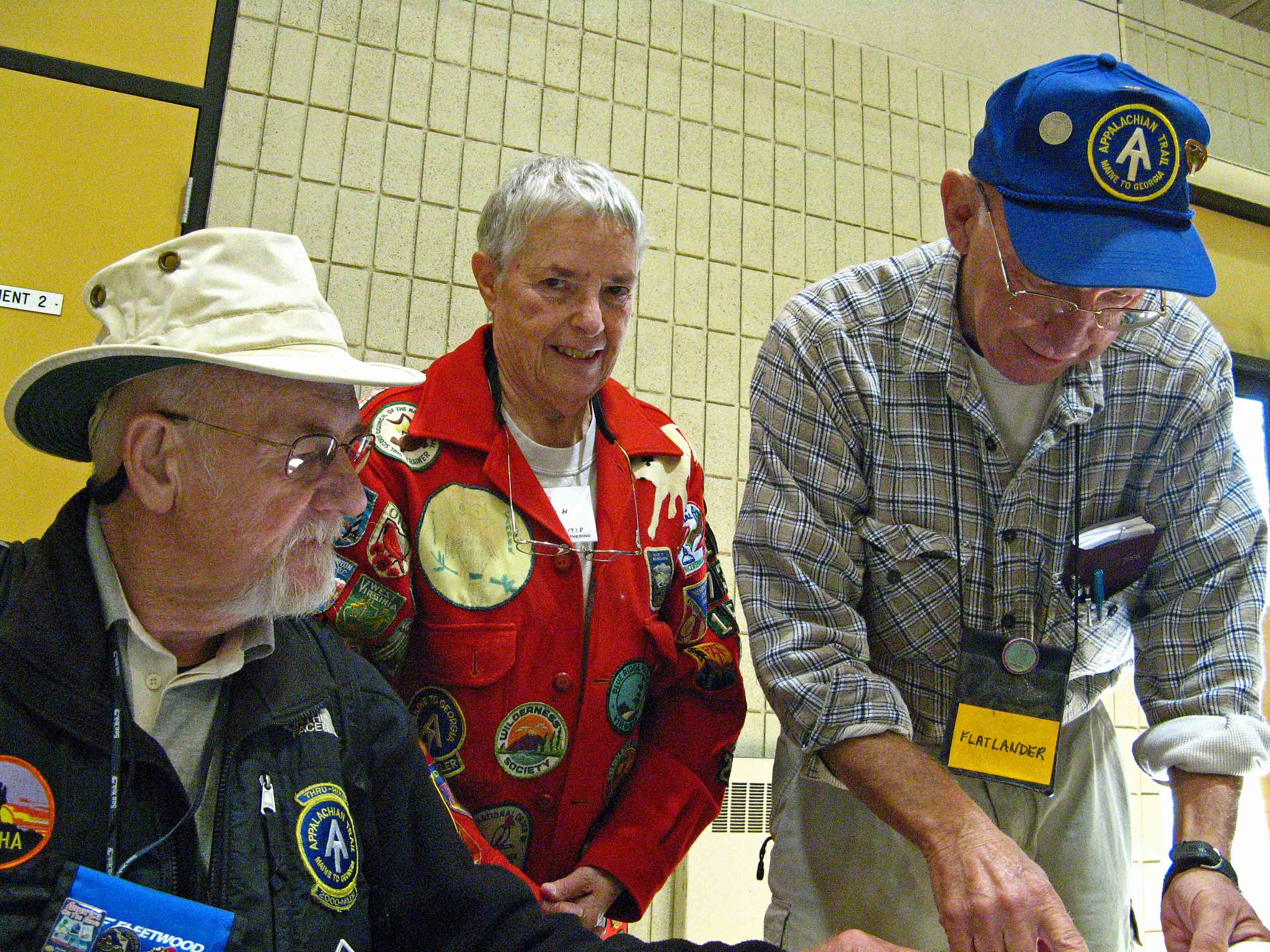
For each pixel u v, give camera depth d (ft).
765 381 4.73
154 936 2.68
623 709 4.58
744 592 4.53
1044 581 4.60
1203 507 4.61
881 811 3.90
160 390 3.05
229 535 3.07
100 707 2.85
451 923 3.36
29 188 7.65
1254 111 12.05
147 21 8.17
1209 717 4.30
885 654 4.75
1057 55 11.32
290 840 3.04
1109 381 4.58
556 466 4.83
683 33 9.76
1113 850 4.75
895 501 4.60
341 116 8.48
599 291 4.52
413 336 8.38
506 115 8.97
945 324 4.55
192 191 7.98
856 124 10.30
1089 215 3.82
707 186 9.57
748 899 8.05
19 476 7.29
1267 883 10.57
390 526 4.26
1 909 2.56
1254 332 12.14
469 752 4.32
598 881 4.33
